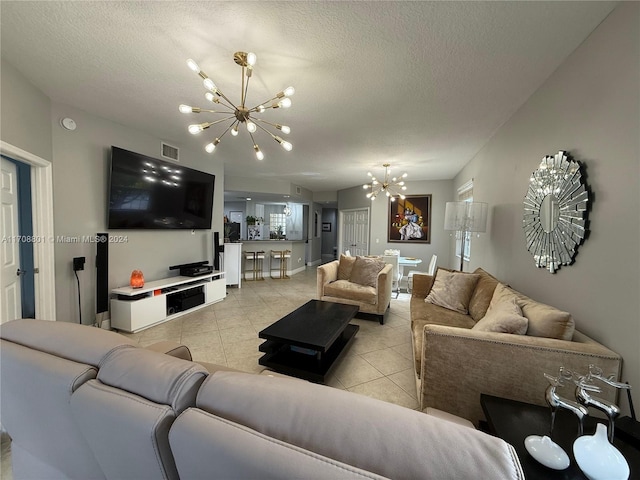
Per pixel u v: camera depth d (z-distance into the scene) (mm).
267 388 621
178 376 670
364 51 1759
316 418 541
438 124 2918
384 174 5531
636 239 1180
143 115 2895
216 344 2830
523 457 898
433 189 6008
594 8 1348
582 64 1584
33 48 1798
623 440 991
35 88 2287
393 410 548
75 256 2762
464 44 1669
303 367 2172
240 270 5688
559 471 838
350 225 7500
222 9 1438
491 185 3205
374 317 3844
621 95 1280
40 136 2363
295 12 1444
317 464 456
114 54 1851
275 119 2852
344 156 4270
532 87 2119
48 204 2475
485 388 1403
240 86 2232
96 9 1457
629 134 1229
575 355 1272
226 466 498
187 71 2041
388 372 2352
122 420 612
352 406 555
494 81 2064
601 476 752
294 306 4301
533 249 2082
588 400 891
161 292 3428
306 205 8609
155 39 1691
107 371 740
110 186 2984
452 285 2846
